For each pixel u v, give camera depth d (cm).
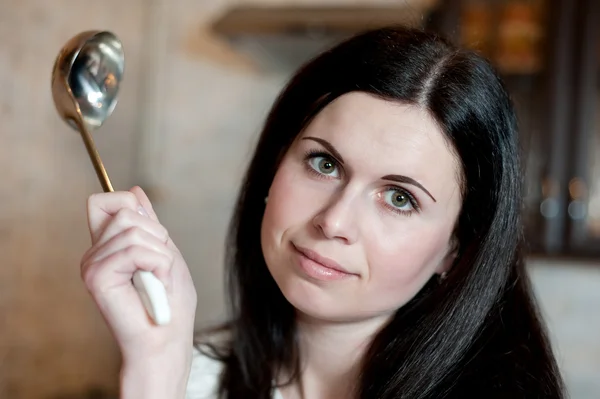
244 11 131
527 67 122
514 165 67
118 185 147
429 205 60
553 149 121
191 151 162
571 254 121
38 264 122
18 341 118
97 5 137
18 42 114
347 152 58
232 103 160
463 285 67
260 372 80
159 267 48
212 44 161
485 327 69
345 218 58
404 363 68
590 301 140
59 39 125
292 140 69
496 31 123
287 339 78
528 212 123
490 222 66
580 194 120
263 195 79
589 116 120
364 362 71
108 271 48
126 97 150
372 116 58
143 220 49
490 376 65
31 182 119
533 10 122
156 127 163
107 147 142
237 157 161
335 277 60
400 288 62
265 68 157
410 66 59
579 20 120
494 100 64
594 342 139
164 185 163
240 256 83
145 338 51
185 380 54
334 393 73
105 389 136
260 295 81
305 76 68
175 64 162
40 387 124
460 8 123
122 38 148
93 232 50
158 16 161
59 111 55
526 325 72
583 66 119
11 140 113
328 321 70
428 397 66
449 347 67
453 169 61
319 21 123
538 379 66
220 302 162
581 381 140
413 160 58
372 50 61
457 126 60
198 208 162
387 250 60
